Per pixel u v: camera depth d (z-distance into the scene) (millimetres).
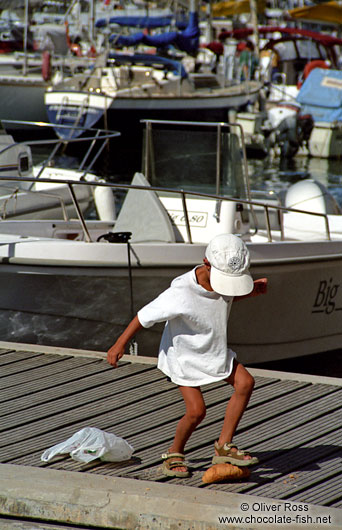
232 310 7520
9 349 6430
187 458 4504
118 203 16438
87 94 24672
